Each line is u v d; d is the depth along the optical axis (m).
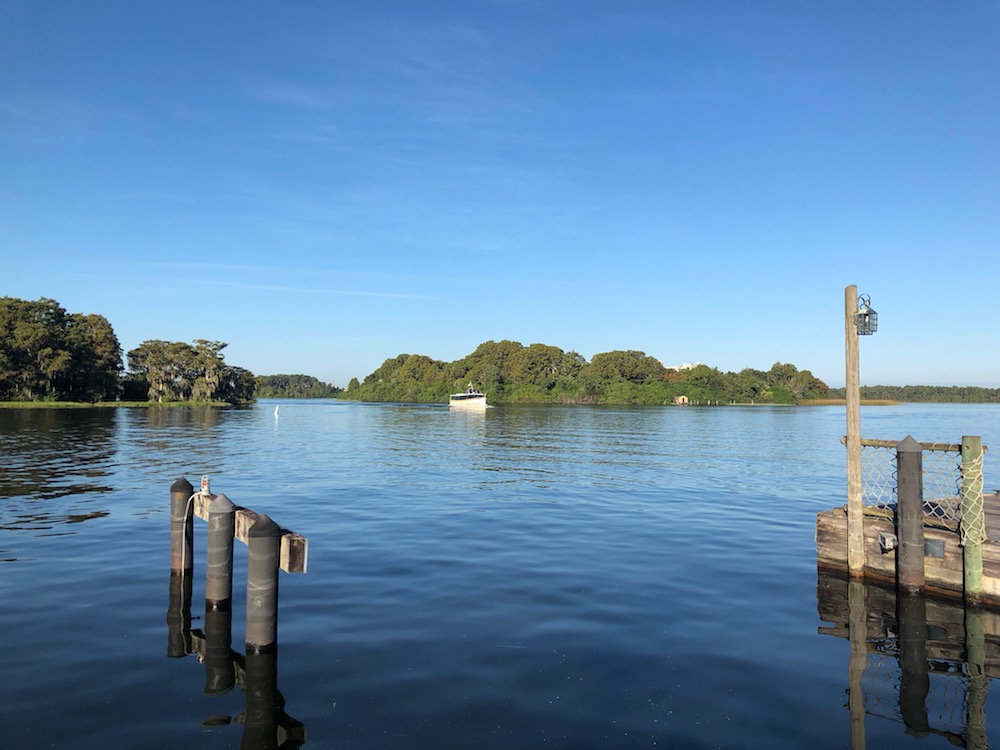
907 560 11.00
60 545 13.89
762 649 8.82
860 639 9.25
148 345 128.00
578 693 7.37
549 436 53.94
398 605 10.35
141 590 10.93
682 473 28.98
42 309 114.38
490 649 8.60
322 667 7.99
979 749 6.34
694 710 7.04
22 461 29.62
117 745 6.16
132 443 40.44
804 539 15.58
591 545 14.70
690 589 11.45
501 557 13.49
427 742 6.27
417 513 18.47
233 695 7.23
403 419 88.19
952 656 8.70
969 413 126.00
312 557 13.36
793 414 114.44
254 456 34.66
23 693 7.22
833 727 6.77
